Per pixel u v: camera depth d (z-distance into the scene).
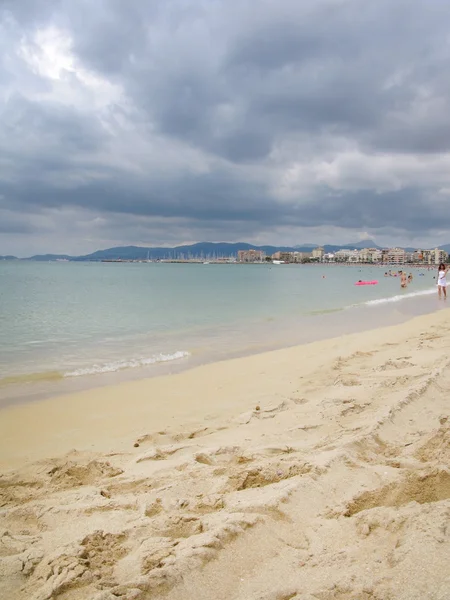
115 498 4.10
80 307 25.16
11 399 8.12
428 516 3.15
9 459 5.45
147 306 25.88
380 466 4.37
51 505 3.96
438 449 4.57
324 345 12.73
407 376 7.96
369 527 3.24
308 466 4.35
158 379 9.51
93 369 10.56
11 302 27.95
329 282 61.03
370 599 2.45
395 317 20.58
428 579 2.52
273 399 7.66
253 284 54.16
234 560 2.95
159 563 2.88
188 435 6.12
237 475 4.42
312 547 3.14
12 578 2.87
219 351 12.77
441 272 31.19
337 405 6.81
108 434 6.34
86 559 3.05
